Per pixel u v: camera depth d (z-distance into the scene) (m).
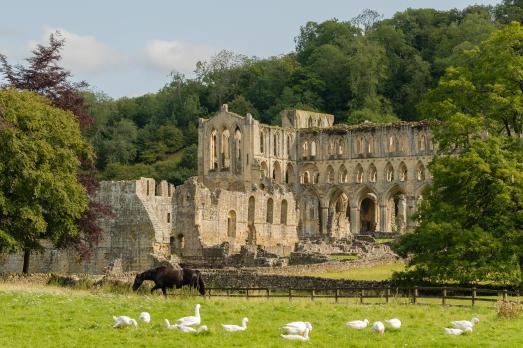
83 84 126.62
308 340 59.78
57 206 106.88
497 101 109.75
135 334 61.50
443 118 117.81
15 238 105.69
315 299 89.00
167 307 74.12
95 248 152.88
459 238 99.00
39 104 109.69
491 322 69.00
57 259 150.12
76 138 112.62
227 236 174.62
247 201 181.62
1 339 60.25
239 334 61.66
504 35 114.62
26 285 96.31
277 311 72.94
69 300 76.62
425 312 74.69
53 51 124.38
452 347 58.84
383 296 88.94
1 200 101.56
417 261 102.25
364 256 154.00
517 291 92.81
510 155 105.50
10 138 102.81
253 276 117.81
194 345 58.34
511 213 101.75
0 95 107.56
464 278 96.94
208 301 78.81
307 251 158.12
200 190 166.25
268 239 187.25
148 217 151.50
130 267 151.00
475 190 104.19
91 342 59.34
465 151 106.62
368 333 62.81
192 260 154.12
